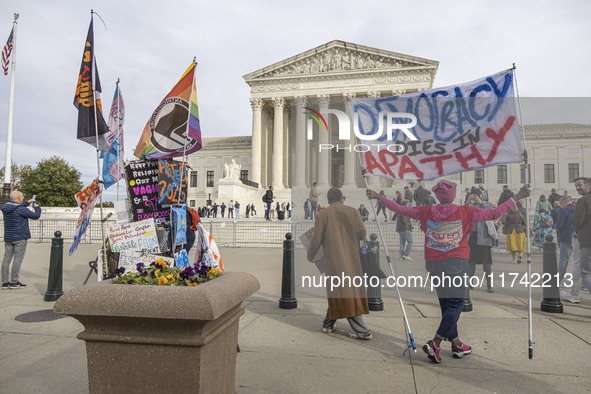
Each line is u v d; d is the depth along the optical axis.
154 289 2.42
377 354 4.33
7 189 24.84
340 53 48.22
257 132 50.03
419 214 4.40
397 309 6.20
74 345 4.60
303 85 48.66
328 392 3.42
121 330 2.44
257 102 50.12
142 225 4.44
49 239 19.95
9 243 7.91
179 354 2.39
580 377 3.72
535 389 3.47
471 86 4.70
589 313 5.96
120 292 2.41
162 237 5.06
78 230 4.81
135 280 2.83
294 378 3.70
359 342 4.72
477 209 4.30
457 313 4.14
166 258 3.89
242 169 62.97
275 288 7.99
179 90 4.58
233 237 17.61
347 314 4.67
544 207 6.86
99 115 5.03
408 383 3.60
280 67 49.25
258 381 3.63
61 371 3.88
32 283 8.49
